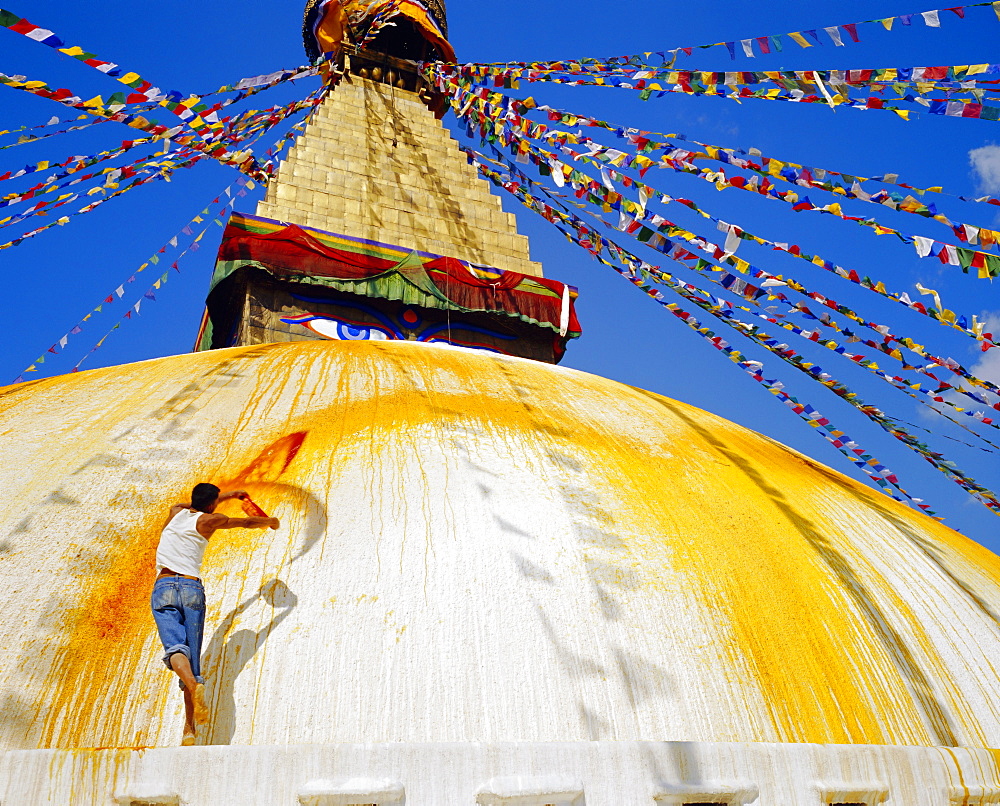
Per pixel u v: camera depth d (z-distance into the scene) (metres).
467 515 7.00
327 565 6.34
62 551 6.22
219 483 7.11
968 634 7.36
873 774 5.13
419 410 8.53
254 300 13.84
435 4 22.47
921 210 7.46
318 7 20.28
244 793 4.26
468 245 16.97
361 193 16.75
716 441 9.73
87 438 7.54
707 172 8.77
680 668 6.26
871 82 7.72
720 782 4.81
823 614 7.06
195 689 4.98
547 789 4.54
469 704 5.69
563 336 15.52
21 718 5.18
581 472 8.02
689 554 7.26
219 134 12.38
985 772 5.40
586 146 9.65
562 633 6.24
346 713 5.50
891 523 8.98
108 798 4.16
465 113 12.87
